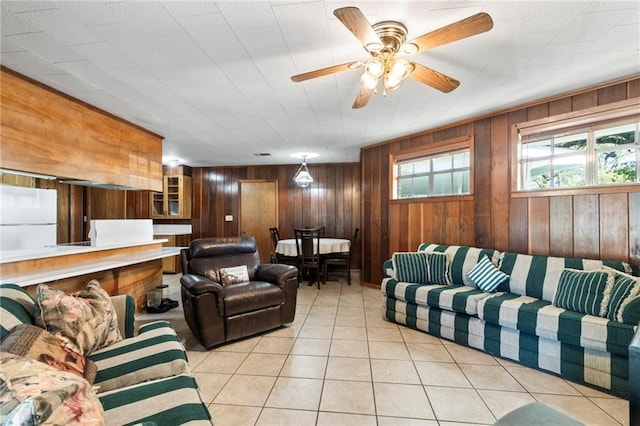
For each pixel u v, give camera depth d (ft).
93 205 17.90
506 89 9.25
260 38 6.44
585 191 9.18
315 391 6.82
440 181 13.37
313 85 8.77
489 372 7.63
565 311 7.50
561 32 6.35
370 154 16.25
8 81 7.75
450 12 5.70
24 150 8.16
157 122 12.10
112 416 3.69
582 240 9.23
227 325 9.18
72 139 9.55
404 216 14.48
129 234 11.79
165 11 5.53
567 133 9.70
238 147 16.65
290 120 12.01
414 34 6.35
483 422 5.80
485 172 11.50
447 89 7.15
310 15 5.72
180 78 8.28
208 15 5.67
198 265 10.89
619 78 8.53
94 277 10.09
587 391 6.79
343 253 17.69
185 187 21.90
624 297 6.79
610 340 6.54
